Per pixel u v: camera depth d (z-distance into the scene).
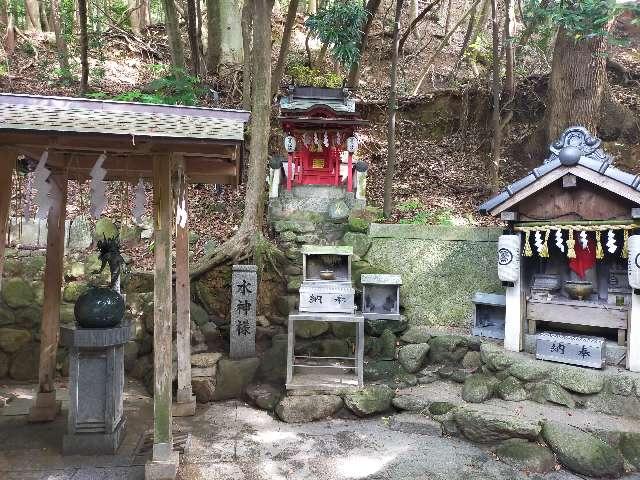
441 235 6.22
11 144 3.13
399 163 9.41
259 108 6.33
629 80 10.12
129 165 4.34
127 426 4.30
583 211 4.70
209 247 6.63
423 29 14.38
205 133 3.11
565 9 5.39
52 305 4.41
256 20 6.36
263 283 6.10
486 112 10.12
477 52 12.06
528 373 4.55
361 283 5.83
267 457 3.74
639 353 4.38
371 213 7.06
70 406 3.72
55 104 3.16
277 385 5.11
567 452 3.60
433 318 6.12
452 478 3.45
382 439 4.08
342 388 4.70
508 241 5.04
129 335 3.96
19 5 12.90
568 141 4.88
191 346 5.46
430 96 10.43
